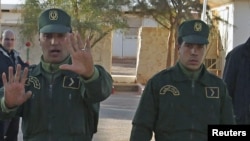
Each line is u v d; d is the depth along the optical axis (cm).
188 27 387
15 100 314
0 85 609
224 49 2141
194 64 382
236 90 490
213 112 382
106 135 979
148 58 2288
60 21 334
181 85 385
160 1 1853
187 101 382
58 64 340
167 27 1955
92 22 1858
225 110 390
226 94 393
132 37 3731
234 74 492
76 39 310
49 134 335
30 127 340
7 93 312
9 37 662
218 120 384
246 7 2048
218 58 2219
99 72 320
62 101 337
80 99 339
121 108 1498
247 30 2055
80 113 339
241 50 493
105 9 1900
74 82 338
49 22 334
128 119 1238
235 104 489
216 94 386
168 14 1894
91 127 351
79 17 1894
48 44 336
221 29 2183
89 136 349
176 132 381
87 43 313
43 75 342
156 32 2277
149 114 389
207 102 383
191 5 1856
